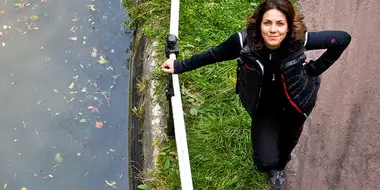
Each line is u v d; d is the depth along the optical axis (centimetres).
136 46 429
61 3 479
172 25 338
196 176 309
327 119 331
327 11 403
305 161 313
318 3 412
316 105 341
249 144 323
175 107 289
